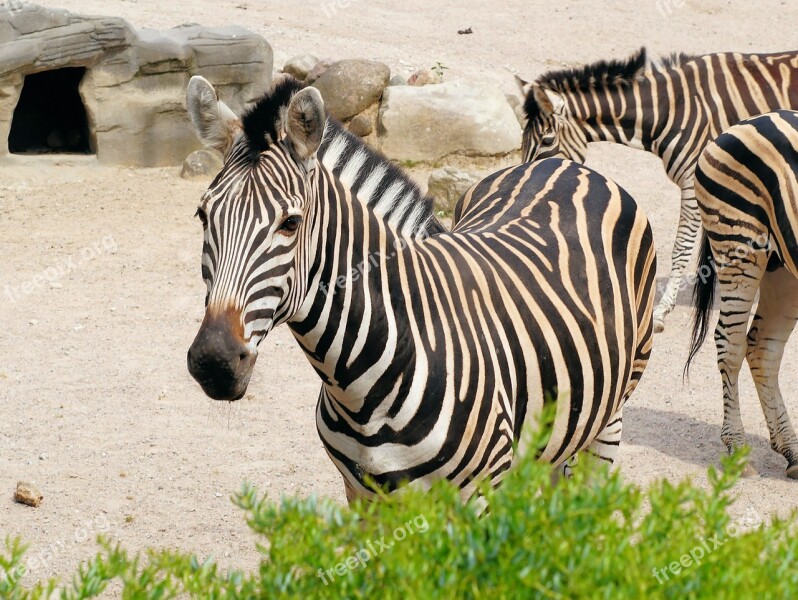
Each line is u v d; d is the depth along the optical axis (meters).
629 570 3.92
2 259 16.62
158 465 10.70
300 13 30.06
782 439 10.70
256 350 5.78
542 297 6.98
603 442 8.27
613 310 7.50
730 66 16.00
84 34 19.78
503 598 3.81
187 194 19.92
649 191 20.72
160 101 20.94
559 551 3.93
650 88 16.14
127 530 9.41
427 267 6.55
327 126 6.54
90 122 20.67
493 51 28.36
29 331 14.18
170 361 13.41
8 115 19.89
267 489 10.20
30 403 12.09
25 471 10.53
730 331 10.80
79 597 4.57
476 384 6.34
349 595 4.16
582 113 16.38
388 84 22.56
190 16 28.19
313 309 6.12
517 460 6.83
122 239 17.62
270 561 4.63
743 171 10.34
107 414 11.88
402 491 6.33
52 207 18.92
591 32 30.73
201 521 9.59
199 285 15.97
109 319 14.64
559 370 6.90
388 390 6.19
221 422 11.75
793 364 13.47
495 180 8.70
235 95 21.70
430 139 21.89
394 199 6.69
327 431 6.59
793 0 34.91
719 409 12.38
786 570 4.16
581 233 7.66
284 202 5.75
